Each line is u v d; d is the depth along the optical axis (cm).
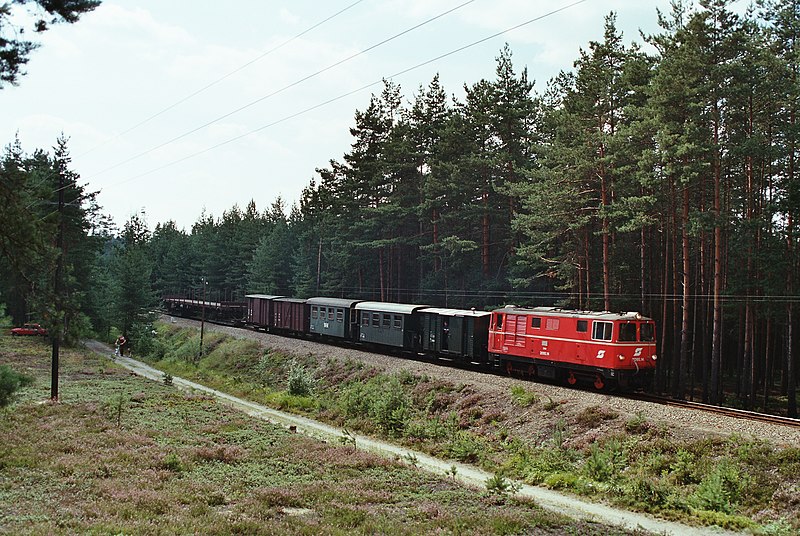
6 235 1217
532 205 3597
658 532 1355
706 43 2950
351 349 4131
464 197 4850
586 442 2009
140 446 1836
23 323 5959
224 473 1616
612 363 2486
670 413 2072
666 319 3725
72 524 1055
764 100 3077
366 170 5422
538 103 4544
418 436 2397
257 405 3241
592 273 3909
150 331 5644
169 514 1169
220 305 6694
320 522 1201
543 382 2908
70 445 1786
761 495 1513
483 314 3294
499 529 1239
